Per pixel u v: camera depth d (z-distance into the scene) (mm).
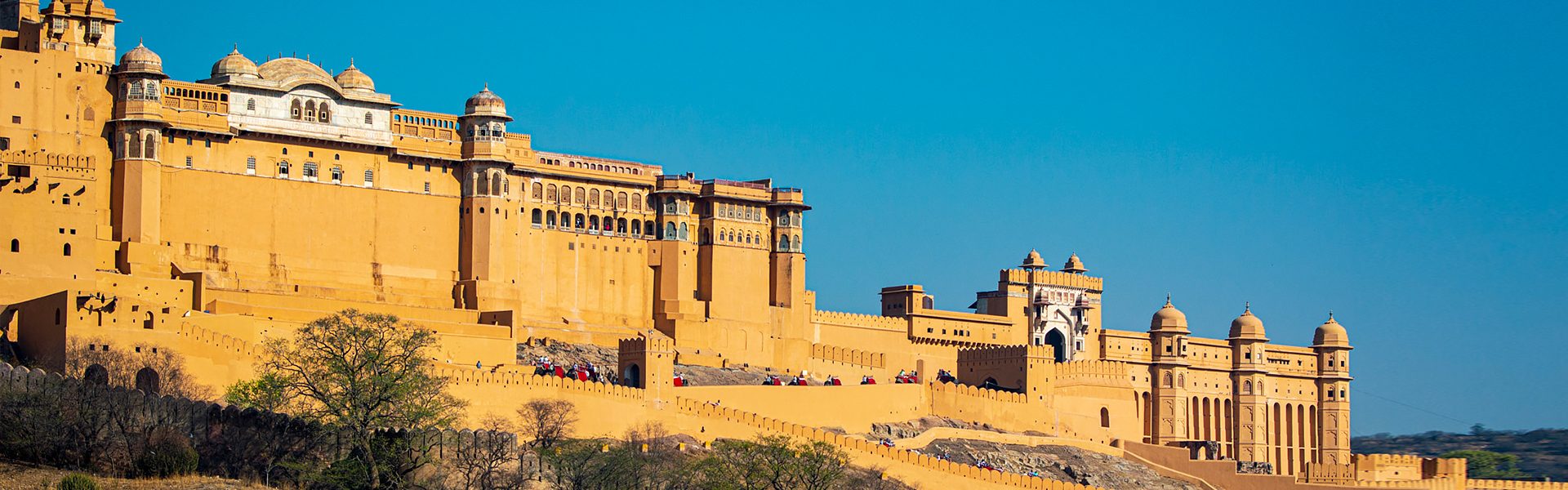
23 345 198250
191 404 180750
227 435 180250
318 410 185000
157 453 173125
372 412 185875
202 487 171000
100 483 169375
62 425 173625
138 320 195000
